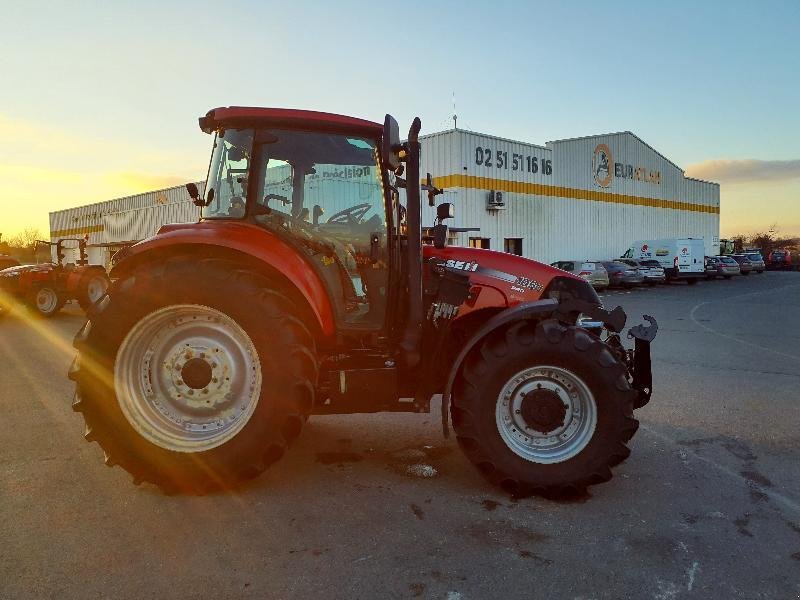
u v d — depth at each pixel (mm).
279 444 3285
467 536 2871
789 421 4953
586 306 3555
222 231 3471
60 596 2348
